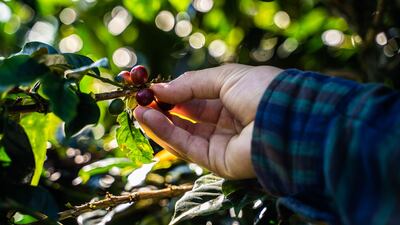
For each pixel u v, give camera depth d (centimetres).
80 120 58
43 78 56
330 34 124
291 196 53
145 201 91
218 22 130
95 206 74
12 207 56
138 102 64
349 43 121
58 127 98
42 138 66
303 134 53
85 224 86
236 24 129
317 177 52
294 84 55
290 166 53
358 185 49
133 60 134
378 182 49
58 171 101
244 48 129
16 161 58
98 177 95
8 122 58
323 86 54
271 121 54
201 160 63
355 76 118
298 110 54
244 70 60
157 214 89
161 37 133
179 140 63
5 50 131
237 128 64
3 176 57
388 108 50
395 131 49
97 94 64
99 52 137
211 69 63
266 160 54
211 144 63
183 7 129
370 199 49
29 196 58
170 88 63
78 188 95
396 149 48
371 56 102
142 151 69
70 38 138
